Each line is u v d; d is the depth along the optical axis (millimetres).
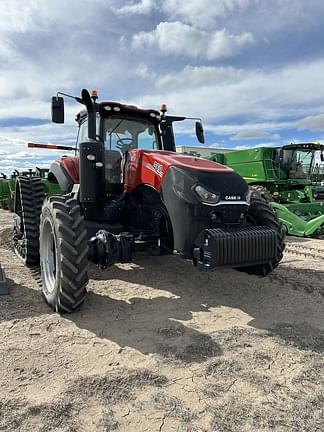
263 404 2393
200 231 3699
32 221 5574
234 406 2367
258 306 4137
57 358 2938
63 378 2660
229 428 2170
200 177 3754
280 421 2234
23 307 4008
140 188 4531
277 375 2730
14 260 6086
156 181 4109
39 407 2328
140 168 4430
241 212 3850
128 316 3791
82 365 2840
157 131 5539
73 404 2365
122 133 5250
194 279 5078
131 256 4109
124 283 4879
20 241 5957
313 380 2672
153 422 2215
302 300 4328
